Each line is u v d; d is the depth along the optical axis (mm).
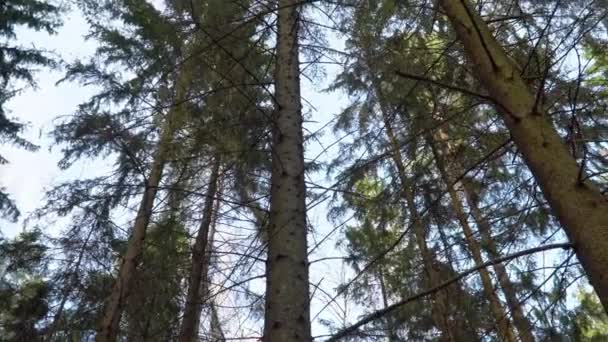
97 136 6039
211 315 4570
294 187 3539
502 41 3836
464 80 4273
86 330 6621
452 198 5703
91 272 6848
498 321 2881
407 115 4352
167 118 5418
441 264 4246
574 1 3732
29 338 6902
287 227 3271
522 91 2496
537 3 3906
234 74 4906
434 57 4414
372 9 4176
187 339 4734
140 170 5434
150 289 6105
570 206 1992
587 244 1864
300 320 2801
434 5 3824
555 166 2141
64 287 6707
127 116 6102
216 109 5066
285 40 4738
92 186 6828
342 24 4719
